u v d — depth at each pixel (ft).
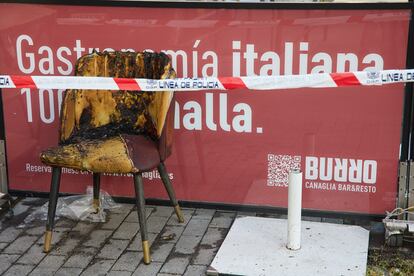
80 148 11.23
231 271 10.75
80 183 13.74
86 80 11.63
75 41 12.82
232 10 11.98
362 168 12.30
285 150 12.56
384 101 11.85
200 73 12.48
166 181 12.44
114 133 12.04
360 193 12.43
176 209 12.67
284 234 11.96
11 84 11.89
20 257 11.55
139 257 11.46
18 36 13.00
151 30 12.44
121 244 11.94
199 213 13.14
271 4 11.77
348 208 12.57
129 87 11.41
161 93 11.28
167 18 12.30
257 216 12.91
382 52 11.65
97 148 11.20
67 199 13.65
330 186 12.53
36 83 11.84
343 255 11.18
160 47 12.51
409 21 11.40
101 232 12.42
